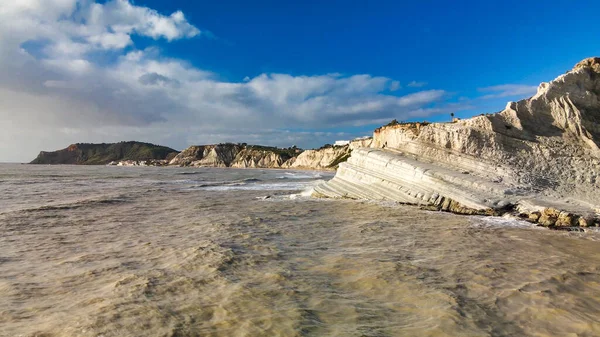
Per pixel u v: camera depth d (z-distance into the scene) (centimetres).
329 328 508
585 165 1902
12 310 578
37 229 1331
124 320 532
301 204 2073
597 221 1355
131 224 1427
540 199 1630
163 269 798
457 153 2162
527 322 536
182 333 491
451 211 1762
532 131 2177
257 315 552
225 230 1266
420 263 848
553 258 905
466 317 549
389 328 509
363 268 803
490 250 987
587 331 509
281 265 826
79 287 691
